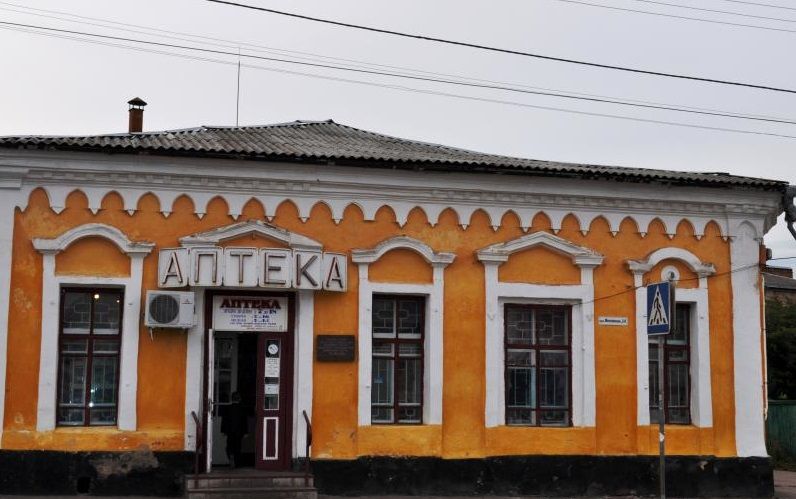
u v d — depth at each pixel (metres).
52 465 15.45
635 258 18.25
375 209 17.09
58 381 15.81
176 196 16.30
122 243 15.97
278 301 16.77
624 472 17.75
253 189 16.56
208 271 15.81
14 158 15.54
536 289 17.75
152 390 15.96
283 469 16.42
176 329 16.11
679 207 18.48
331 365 16.70
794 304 44.19
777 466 26.97
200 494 15.12
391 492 16.67
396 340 17.31
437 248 17.34
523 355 17.83
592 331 17.91
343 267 16.62
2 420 15.37
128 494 15.66
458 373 17.25
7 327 15.51
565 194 17.86
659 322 14.08
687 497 17.92
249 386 17.75
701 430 18.17
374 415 17.08
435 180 17.20
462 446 17.11
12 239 15.64
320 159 16.39
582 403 17.75
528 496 17.23
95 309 16.16
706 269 18.44
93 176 15.94
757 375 18.64
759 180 18.56
